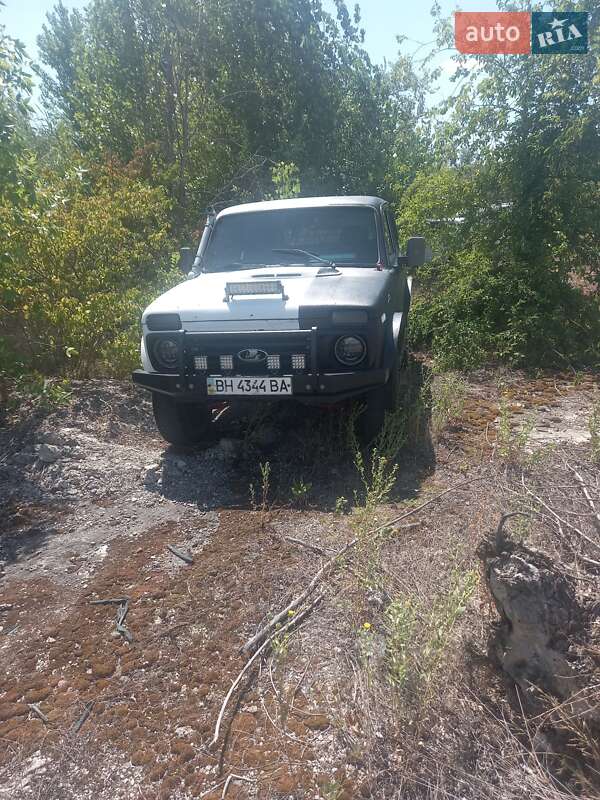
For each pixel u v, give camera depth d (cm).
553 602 221
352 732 231
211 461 464
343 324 404
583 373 676
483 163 822
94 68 1207
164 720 243
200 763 224
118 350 609
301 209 532
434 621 243
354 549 335
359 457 400
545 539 282
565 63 744
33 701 256
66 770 226
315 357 404
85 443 479
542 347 722
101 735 238
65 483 433
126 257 698
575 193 755
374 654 260
